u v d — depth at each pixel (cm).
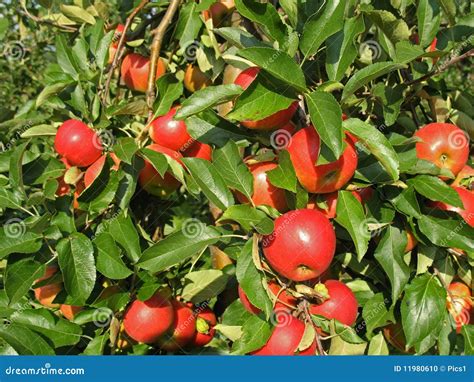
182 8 148
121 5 165
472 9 150
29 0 187
